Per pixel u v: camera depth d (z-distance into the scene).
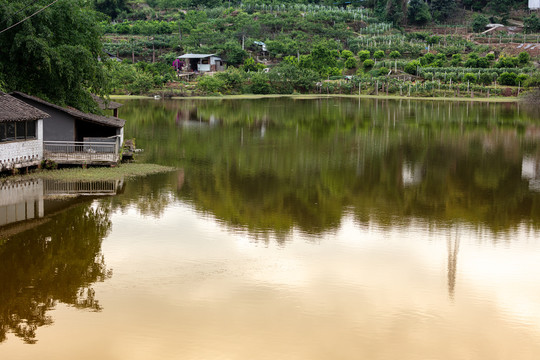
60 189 33.91
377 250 24.81
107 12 175.38
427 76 123.31
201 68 136.50
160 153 47.81
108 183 35.84
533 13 175.12
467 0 195.62
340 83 125.81
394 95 120.19
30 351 16.55
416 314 19.00
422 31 173.62
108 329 17.70
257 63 137.25
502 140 57.44
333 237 26.45
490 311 19.31
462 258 24.00
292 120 73.94
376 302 19.78
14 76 41.06
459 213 30.80
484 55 142.12
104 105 52.91
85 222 27.86
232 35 153.62
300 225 28.22
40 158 38.62
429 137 59.31
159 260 23.19
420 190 35.97
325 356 16.48
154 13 179.50
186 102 102.62
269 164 43.78
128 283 20.92
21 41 39.28
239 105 96.69
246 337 17.39
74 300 19.55
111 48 141.12
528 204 32.81
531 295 20.59
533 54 138.00
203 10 182.62
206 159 45.38
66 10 43.09
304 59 135.12
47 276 21.41
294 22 166.00
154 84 119.62
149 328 17.80
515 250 25.08
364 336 17.56
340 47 152.62
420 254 24.42
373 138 58.41
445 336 17.67
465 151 50.78
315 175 39.97
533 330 18.12
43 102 39.81
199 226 27.70
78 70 42.41
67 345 16.84
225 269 22.36
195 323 18.12
